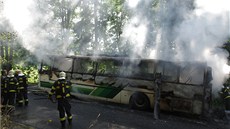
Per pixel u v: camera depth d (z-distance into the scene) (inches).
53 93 243.8
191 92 286.0
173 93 299.7
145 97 324.5
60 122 257.1
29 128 229.3
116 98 354.3
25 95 340.2
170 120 280.5
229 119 291.6
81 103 372.2
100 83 373.7
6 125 217.6
